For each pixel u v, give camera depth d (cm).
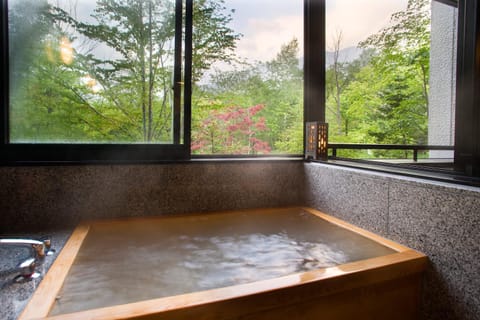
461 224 104
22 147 158
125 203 169
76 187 160
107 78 175
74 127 171
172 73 188
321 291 99
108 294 93
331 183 180
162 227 163
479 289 98
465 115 126
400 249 125
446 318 109
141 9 179
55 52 164
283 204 207
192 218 176
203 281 104
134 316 77
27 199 152
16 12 156
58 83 166
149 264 118
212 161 188
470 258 101
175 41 186
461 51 132
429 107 183
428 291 116
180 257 126
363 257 124
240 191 196
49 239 128
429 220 116
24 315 77
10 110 158
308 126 216
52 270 106
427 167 141
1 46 153
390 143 206
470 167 123
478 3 125
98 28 171
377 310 110
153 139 187
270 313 93
